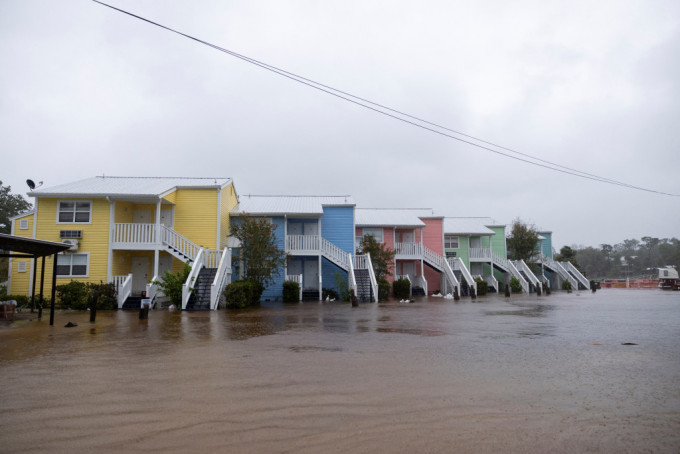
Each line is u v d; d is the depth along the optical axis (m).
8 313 15.62
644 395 5.50
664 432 4.24
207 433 4.22
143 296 17.22
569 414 4.77
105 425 4.44
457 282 32.19
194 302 20.03
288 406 5.04
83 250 22.64
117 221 23.44
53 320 14.27
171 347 9.17
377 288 26.56
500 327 12.77
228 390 5.73
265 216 28.11
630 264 110.50
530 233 43.53
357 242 33.31
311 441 4.03
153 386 5.94
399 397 5.39
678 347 9.16
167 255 25.31
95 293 14.72
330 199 32.31
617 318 15.52
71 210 23.05
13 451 3.81
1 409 4.96
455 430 4.29
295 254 27.42
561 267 46.72
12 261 22.45
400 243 34.84
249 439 4.07
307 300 27.38
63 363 7.50
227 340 10.17
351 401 5.23
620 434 4.19
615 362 7.54
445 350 8.73
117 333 11.53
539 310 19.14
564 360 7.71
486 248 40.09
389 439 4.07
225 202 26.89
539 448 3.87
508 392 5.62
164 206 25.36
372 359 7.79
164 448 3.88
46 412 4.85
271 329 12.30
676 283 48.38
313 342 9.83
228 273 23.73
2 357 8.09
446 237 40.12
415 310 19.31
